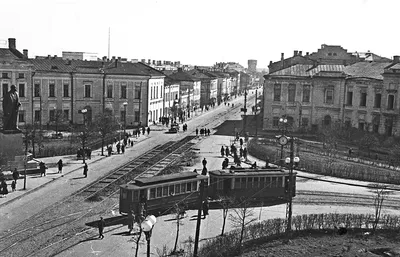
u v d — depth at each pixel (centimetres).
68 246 2878
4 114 4850
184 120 10688
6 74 7531
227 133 8556
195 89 13475
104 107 8594
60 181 4566
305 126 8475
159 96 9781
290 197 3209
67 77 8288
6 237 3005
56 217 3438
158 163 5578
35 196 4000
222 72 18788
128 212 3294
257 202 4062
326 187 4703
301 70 8581
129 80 8681
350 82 7950
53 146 6181
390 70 7288
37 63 8256
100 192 4162
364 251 2866
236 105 15600
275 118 8675
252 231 3061
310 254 2798
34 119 8012
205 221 3462
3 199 3847
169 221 3438
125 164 5478
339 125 7656
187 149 6681
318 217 3331
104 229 3200
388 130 7362
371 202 4166
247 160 5966
